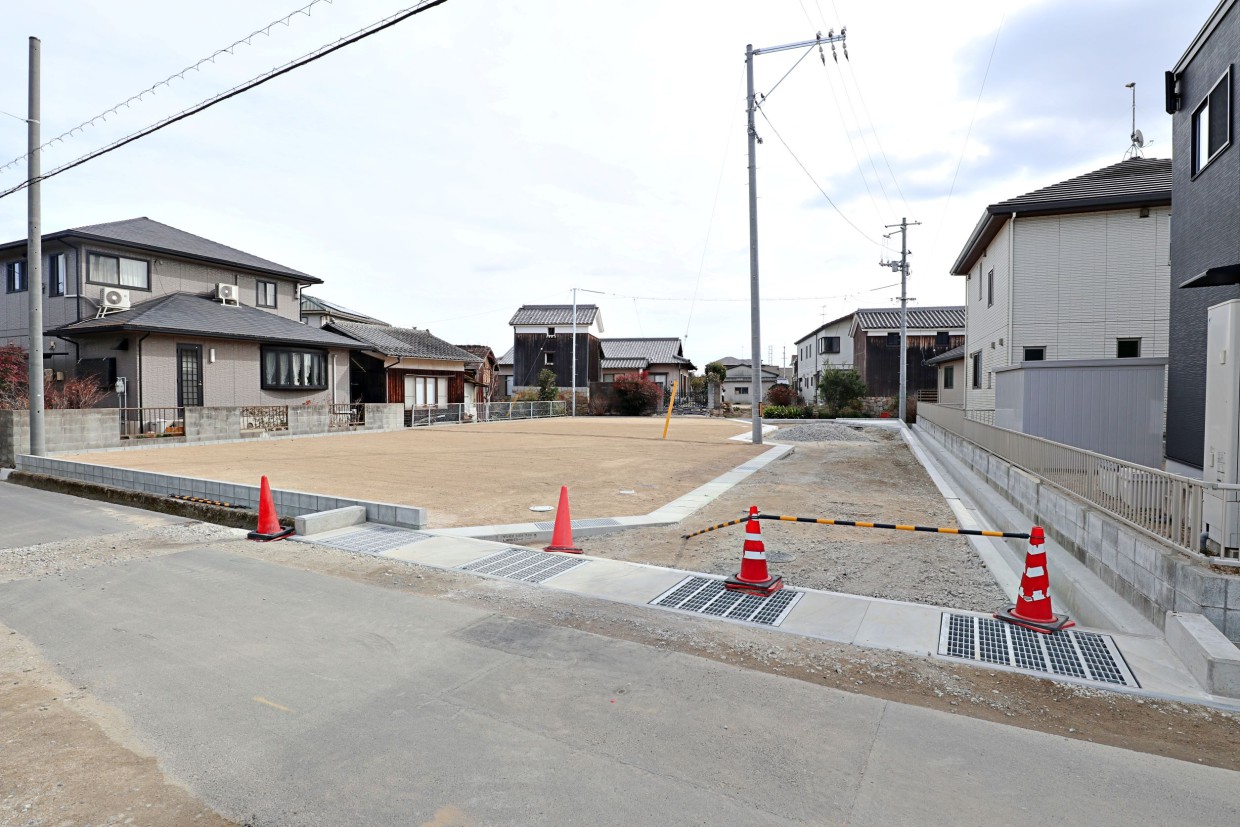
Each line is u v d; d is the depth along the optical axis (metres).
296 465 12.68
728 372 60.66
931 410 21.61
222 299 20.92
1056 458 7.27
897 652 4.06
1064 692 3.54
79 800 2.59
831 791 2.66
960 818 2.49
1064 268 15.60
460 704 3.39
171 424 16.75
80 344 17.73
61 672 3.77
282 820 2.48
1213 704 3.39
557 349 42.28
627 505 9.09
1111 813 2.53
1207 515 4.98
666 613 4.78
